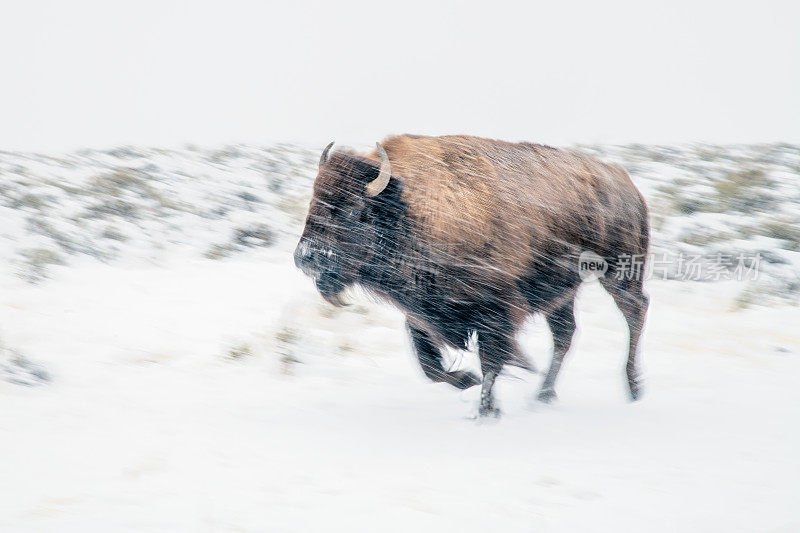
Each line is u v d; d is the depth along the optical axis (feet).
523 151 83.87
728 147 254.68
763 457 69.62
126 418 75.41
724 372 98.68
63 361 92.73
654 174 211.20
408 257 76.64
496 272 77.46
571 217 83.56
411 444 72.28
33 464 62.69
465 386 84.17
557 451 71.26
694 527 54.95
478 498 59.47
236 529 52.39
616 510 57.82
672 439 74.84
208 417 77.30
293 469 64.49
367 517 55.31
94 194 187.21
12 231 156.04
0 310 112.37
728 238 163.32
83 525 52.29
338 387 90.58
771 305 133.39
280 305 124.88
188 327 111.45
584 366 102.78
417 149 78.33
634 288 91.50
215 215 179.93
